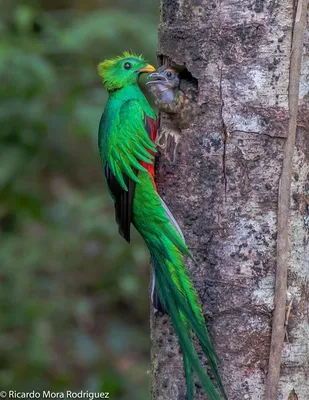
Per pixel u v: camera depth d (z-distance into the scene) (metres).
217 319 7.48
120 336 16.44
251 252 7.43
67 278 16.73
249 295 7.42
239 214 7.45
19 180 16.36
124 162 8.07
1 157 15.07
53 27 15.41
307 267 7.56
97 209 16.94
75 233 16.81
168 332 7.74
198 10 7.54
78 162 17.48
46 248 16.69
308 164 7.52
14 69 14.09
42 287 16.39
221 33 7.45
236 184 7.45
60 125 15.22
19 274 16.22
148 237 7.70
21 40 14.65
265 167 7.41
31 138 15.18
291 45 7.33
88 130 14.97
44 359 15.26
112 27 14.69
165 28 7.79
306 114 7.46
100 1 18.81
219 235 7.49
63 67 15.62
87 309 16.41
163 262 7.49
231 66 7.44
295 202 7.46
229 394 7.43
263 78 7.38
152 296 7.80
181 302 7.25
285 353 7.43
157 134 8.08
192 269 7.56
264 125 7.39
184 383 7.66
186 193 7.64
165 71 7.77
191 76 7.79
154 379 7.88
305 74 7.45
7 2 16.73
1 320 15.59
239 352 7.43
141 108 8.42
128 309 17.17
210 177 7.52
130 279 16.50
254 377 7.41
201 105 7.55
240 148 7.44
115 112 8.59
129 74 8.77
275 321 7.36
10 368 15.05
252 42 7.38
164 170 7.79
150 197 7.71
